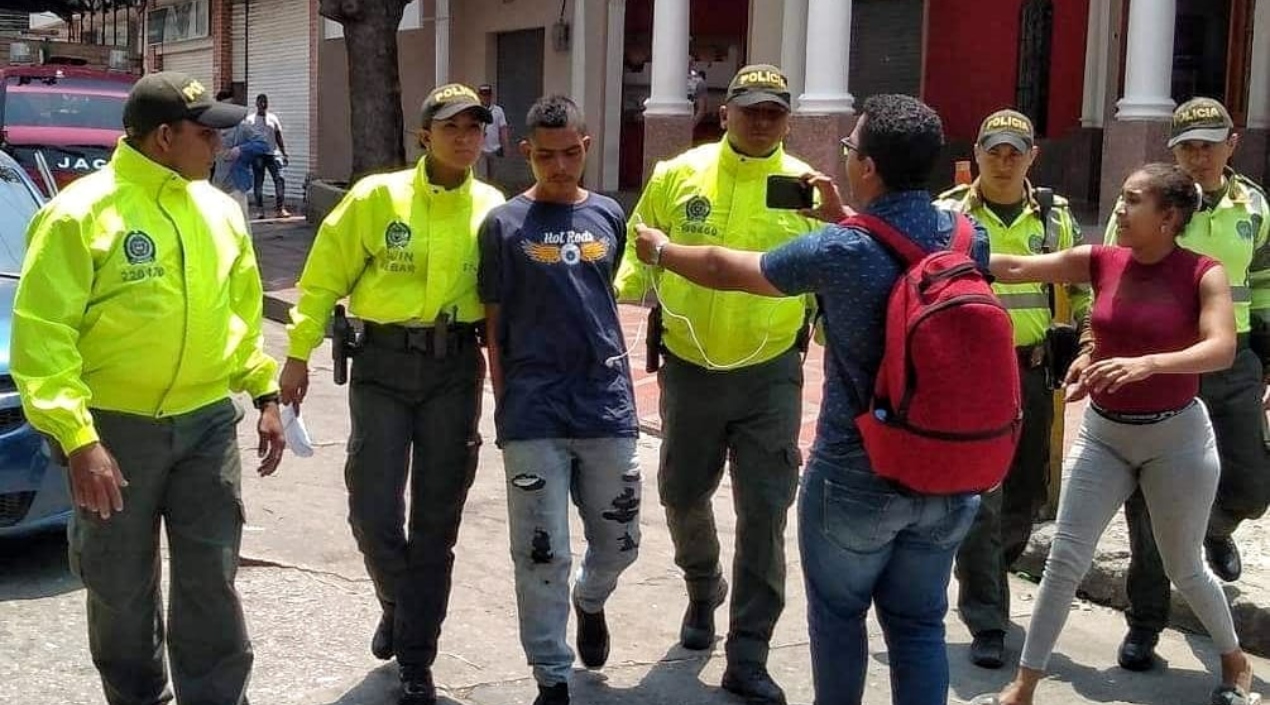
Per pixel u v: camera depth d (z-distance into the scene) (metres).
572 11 20.16
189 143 3.76
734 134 4.71
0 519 5.59
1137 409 4.54
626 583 6.10
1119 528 6.29
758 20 16.92
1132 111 12.62
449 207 4.54
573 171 4.48
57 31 32.91
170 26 31.16
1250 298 5.46
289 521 6.76
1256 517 5.55
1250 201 5.40
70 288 3.60
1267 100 14.38
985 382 3.42
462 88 4.52
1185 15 15.14
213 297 3.86
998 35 16.55
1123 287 4.56
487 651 5.26
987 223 5.26
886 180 3.61
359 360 4.60
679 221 4.82
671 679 5.04
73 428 3.55
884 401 3.52
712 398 4.77
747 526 4.77
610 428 4.50
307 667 5.02
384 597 4.80
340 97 25.03
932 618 3.82
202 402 3.90
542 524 4.43
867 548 3.69
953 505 3.68
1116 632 5.68
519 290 4.45
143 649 3.97
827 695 3.85
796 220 4.76
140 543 3.86
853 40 17.89
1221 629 4.78
